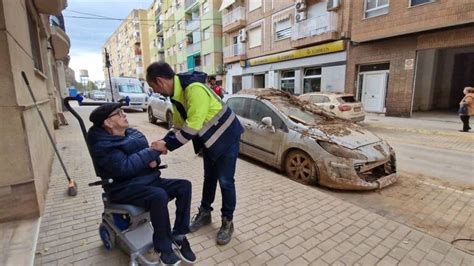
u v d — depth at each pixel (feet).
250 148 17.88
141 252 6.89
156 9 140.56
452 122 37.91
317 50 52.70
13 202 9.19
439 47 37.27
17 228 8.88
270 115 16.83
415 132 31.99
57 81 46.14
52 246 8.16
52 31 31.30
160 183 7.41
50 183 13.25
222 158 8.51
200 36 95.09
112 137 6.88
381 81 45.27
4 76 8.62
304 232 9.34
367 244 8.74
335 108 33.88
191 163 17.33
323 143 13.96
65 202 11.16
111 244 7.85
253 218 10.21
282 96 18.90
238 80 81.66
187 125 7.30
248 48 73.05
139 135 7.73
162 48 136.26
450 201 12.66
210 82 27.04
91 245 8.26
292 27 56.59
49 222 9.55
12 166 9.04
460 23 33.35
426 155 21.47
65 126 32.22
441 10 34.30
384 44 43.04
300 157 14.89
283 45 61.26
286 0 59.06
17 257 7.48
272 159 16.43
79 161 17.19
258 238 8.93
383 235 9.27
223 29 82.07
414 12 36.86
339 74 50.08
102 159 6.64
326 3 50.29
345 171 13.37
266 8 64.90
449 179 15.67
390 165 15.06
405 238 9.12
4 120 8.77
